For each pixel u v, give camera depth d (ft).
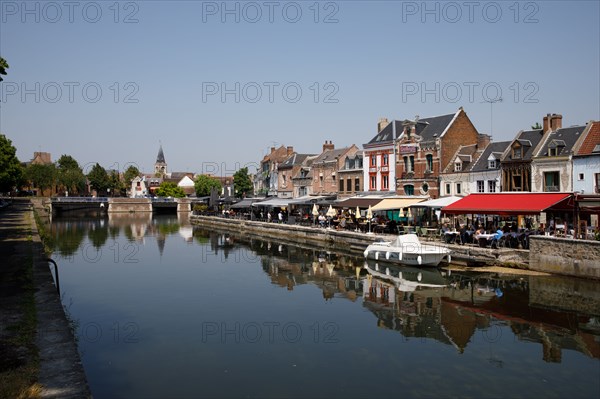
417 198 131.03
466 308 64.59
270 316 61.52
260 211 206.80
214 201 245.86
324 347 49.55
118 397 37.73
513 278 79.41
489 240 94.07
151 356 46.88
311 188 217.36
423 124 162.81
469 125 154.10
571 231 88.53
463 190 139.74
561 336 52.54
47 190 364.79
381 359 46.16
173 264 104.73
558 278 77.20
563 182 112.06
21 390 28.45
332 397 37.99
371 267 98.89
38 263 67.46
